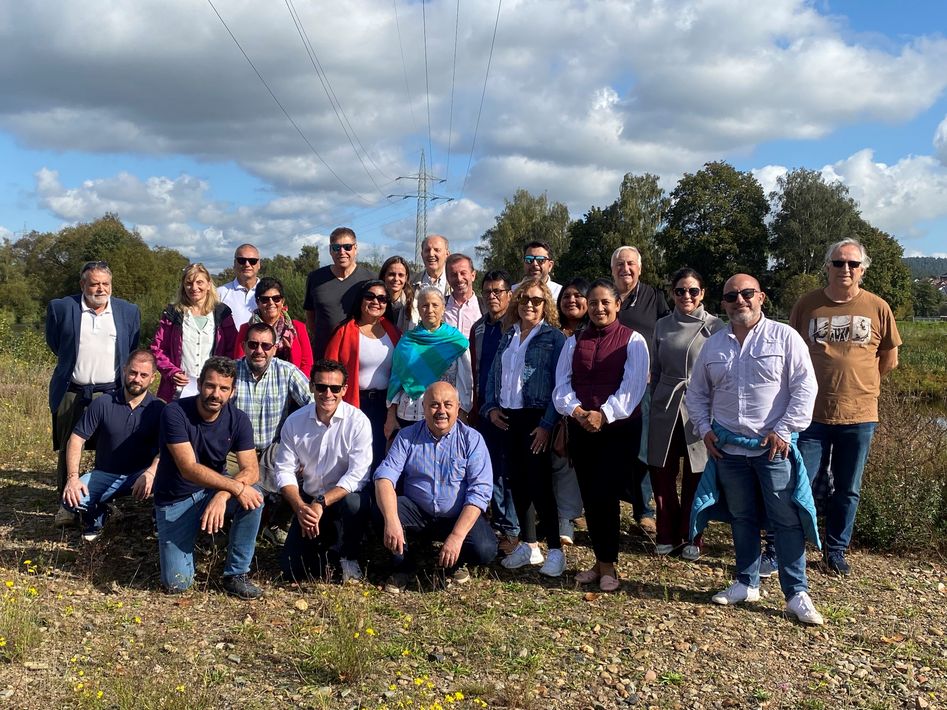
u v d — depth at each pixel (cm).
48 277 6419
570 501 582
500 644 411
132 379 532
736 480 471
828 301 538
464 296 618
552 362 513
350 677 364
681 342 544
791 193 5138
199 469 455
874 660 414
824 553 557
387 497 480
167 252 5891
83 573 492
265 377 534
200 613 442
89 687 342
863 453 530
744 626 450
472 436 491
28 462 787
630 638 428
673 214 5216
